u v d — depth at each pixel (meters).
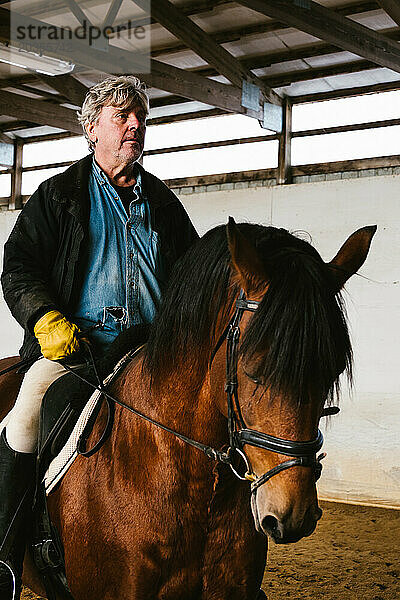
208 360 1.53
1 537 1.82
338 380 1.36
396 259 5.70
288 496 1.28
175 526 1.56
